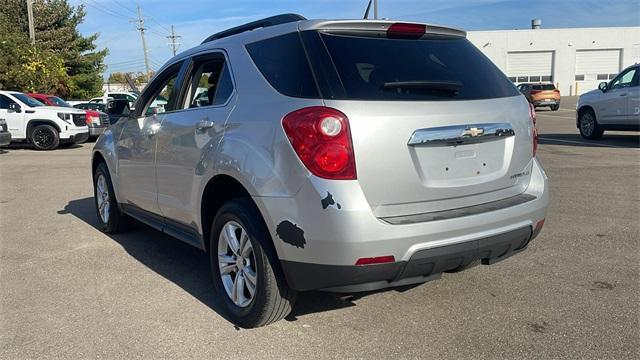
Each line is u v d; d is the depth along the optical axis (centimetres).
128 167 518
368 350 327
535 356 317
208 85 414
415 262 307
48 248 552
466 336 343
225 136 359
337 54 324
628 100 1327
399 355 321
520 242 357
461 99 340
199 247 417
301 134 303
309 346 334
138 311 391
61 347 339
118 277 463
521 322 361
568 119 2356
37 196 840
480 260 354
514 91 380
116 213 586
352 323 364
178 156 417
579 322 359
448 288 421
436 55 358
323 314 379
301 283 316
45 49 3462
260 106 339
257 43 370
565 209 668
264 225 334
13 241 580
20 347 340
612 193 757
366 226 294
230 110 365
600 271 454
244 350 330
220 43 408
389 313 378
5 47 2772
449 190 327
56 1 3678
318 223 296
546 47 5594
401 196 311
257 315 343
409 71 334
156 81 499
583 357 315
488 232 329
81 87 3769
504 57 5653
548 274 448
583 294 405
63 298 418
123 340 346
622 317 366
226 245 377
